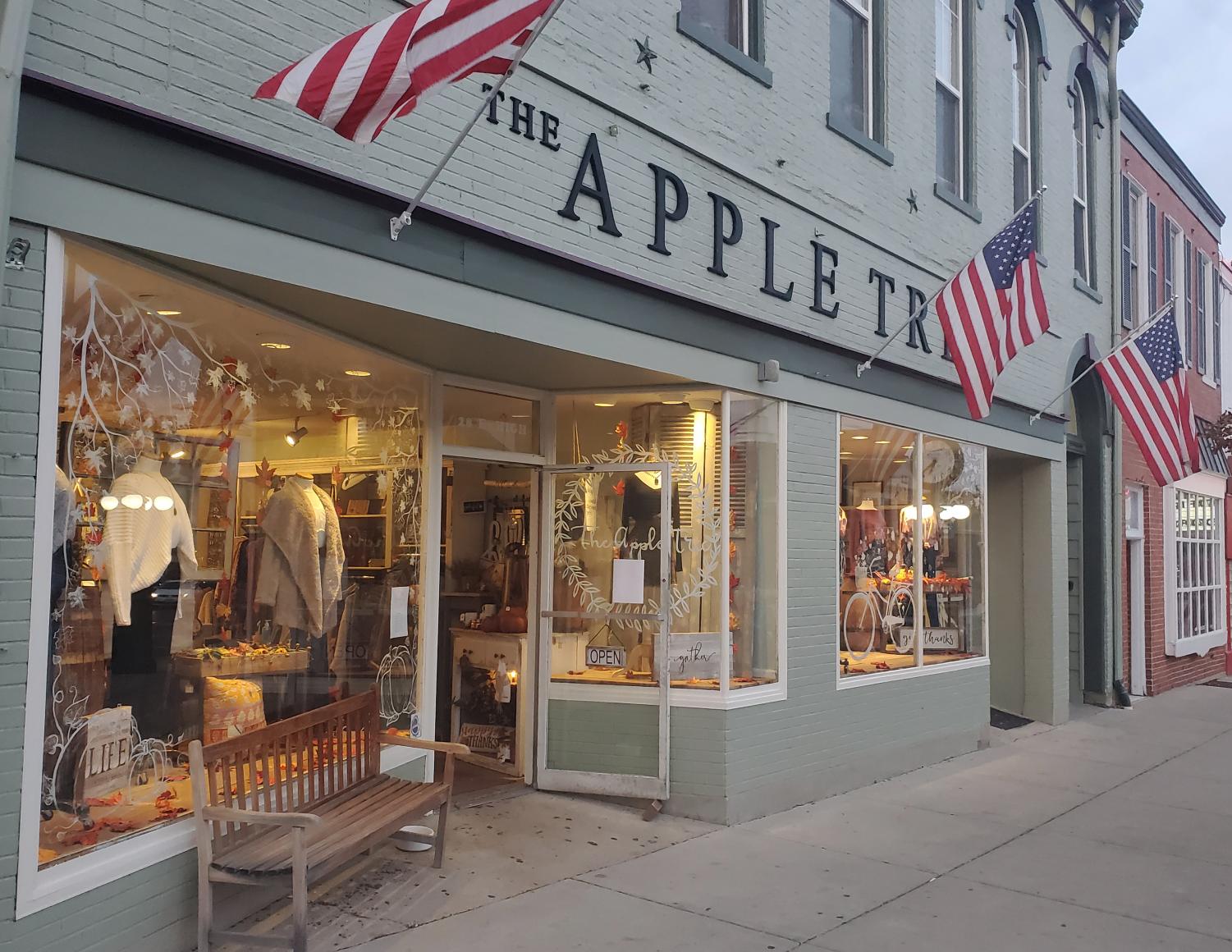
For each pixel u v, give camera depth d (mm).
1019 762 10133
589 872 6203
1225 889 6367
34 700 4008
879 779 9047
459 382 7195
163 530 4934
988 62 11289
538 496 7941
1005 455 11953
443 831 6055
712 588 7629
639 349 6836
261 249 4711
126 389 4648
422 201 5430
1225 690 16094
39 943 3998
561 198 6277
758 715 7738
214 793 4738
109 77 4207
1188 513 17234
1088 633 13984
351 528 6270
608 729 7664
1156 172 16438
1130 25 14742
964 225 10656
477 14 4297
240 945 4793
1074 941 5449
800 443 8297
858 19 9461
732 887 6082
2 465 3904
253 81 4715
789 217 8219
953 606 10414
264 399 5559
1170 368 10547
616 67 6672
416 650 6824
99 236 4164
